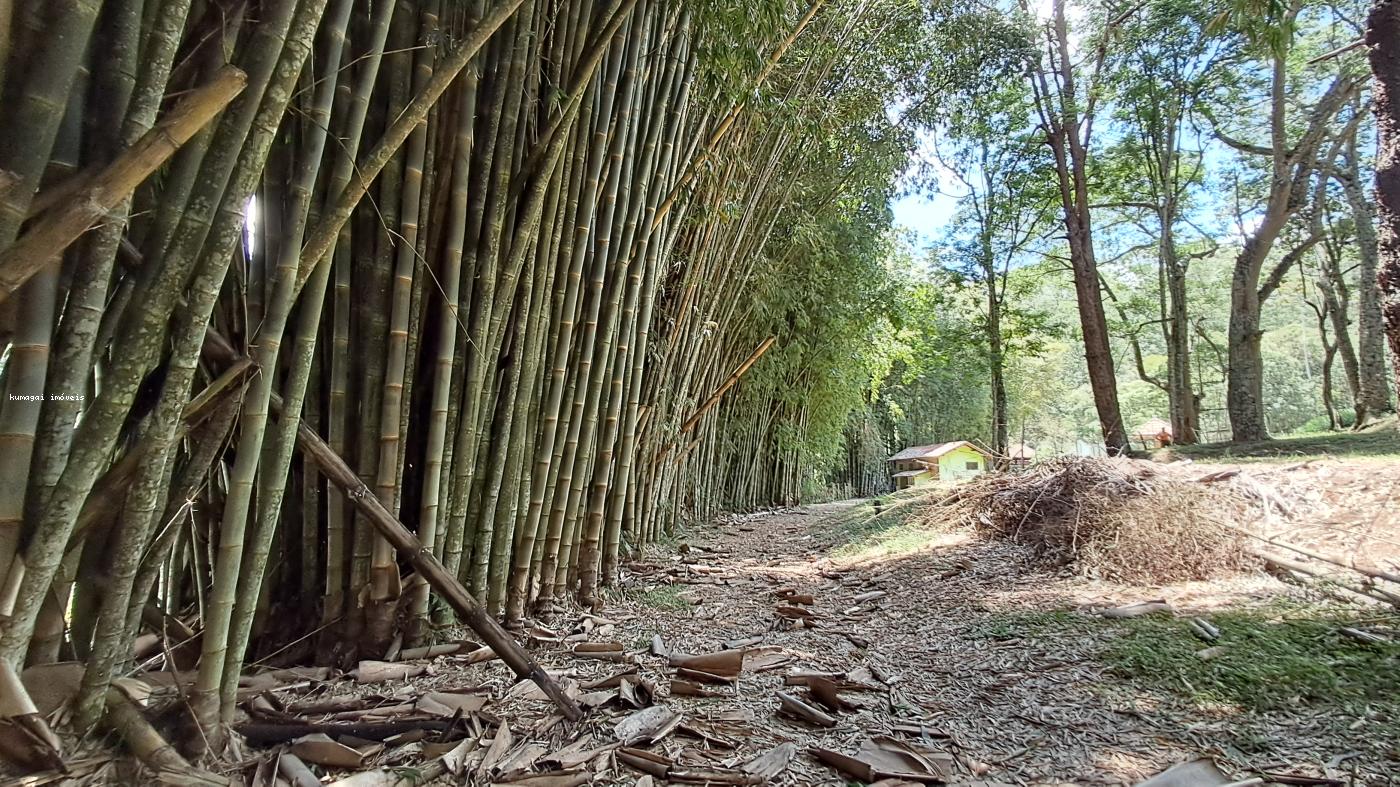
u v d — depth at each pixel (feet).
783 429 33.71
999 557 15.02
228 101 4.38
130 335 4.70
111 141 4.69
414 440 8.95
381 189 8.12
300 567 8.50
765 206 21.26
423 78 8.27
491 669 8.21
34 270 3.98
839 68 20.84
